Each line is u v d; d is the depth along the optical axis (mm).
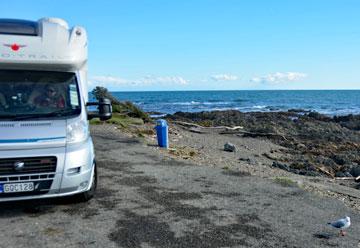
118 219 6953
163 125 15492
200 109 70312
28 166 6379
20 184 6336
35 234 6211
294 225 6988
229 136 26422
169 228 6609
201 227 6711
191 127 28594
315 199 8750
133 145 15367
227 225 6852
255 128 29656
